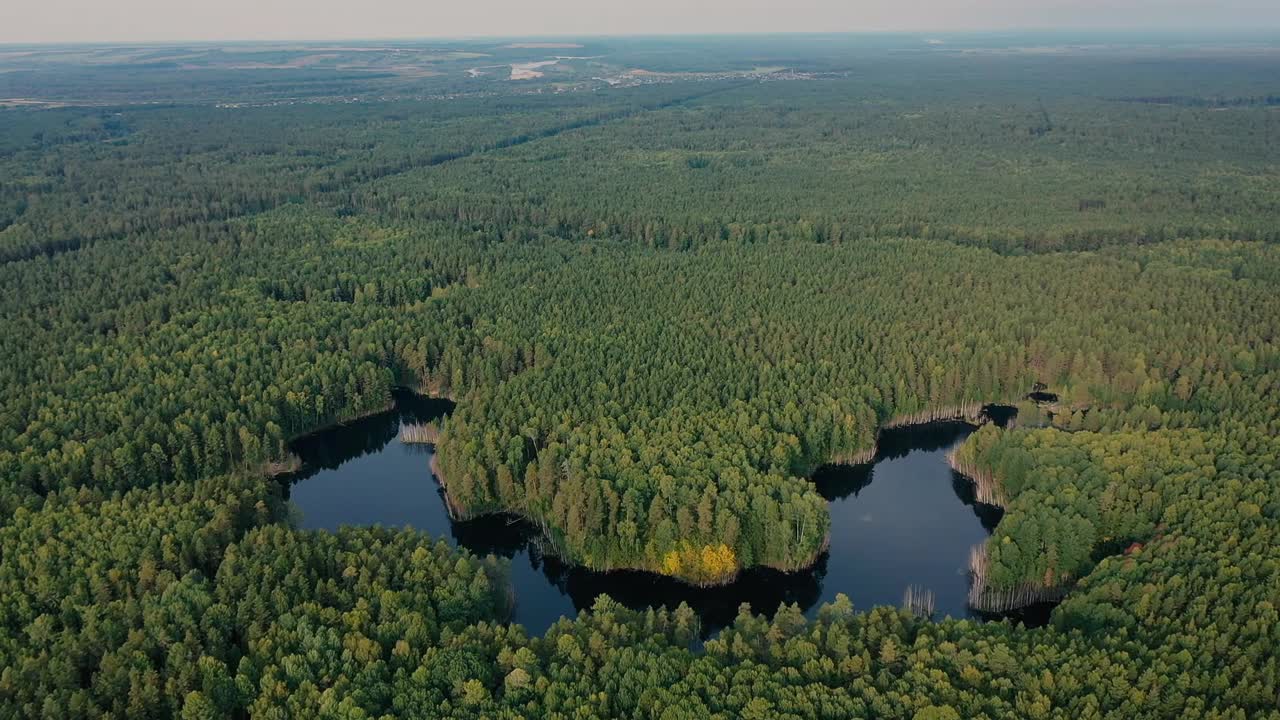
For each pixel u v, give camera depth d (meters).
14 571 106.94
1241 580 102.19
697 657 95.19
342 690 90.25
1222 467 128.12
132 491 126.12
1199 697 85.94
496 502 142.12
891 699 87.50
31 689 90.75
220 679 92.38
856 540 137.62
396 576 109.88
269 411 157.38
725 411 147.88
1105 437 139.62
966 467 152.12
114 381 159.88
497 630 99.62
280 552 111.25
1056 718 84.94
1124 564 109.81
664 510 127.00
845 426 152.12
